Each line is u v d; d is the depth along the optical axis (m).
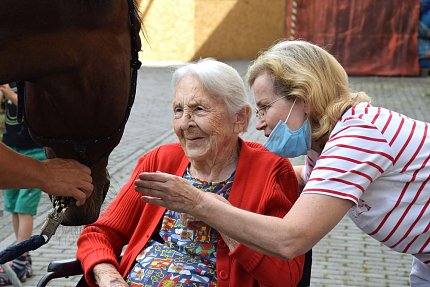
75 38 1.65
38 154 4.39
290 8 15.40
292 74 2.21
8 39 1.59
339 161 2.11
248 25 18.70
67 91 1.69
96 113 1.75
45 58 1.61
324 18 15.28
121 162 7.73
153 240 2.70
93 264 2.60
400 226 2.22
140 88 13.91
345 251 5.32
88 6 1.65
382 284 4.72
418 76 15.32
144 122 10.38
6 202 4.70
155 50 18.94
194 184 2.67
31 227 4.70
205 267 2.57
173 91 2.62
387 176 2.18
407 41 15.18
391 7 15.08
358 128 2.15
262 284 2.48
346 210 2.11
